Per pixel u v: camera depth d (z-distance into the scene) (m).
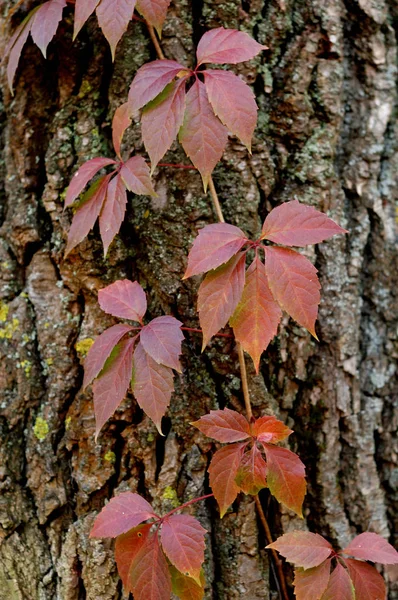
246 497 0.92
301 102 0.93
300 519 0.94
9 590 0.92
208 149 0.86
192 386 0.92
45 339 0.94
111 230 0.88
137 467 0.92
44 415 0.93
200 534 0.86
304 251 0.94
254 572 0.92
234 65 0.92
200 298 0.85
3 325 0.94
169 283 0.92
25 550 0.93
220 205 0.92
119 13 0.86
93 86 0.94
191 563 0.85
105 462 0.93
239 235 0.86
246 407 0.91
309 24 0.93
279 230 0.86
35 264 0.94
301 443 0.95
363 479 0.95
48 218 0.94
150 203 0.92
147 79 0.86
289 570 0.93
